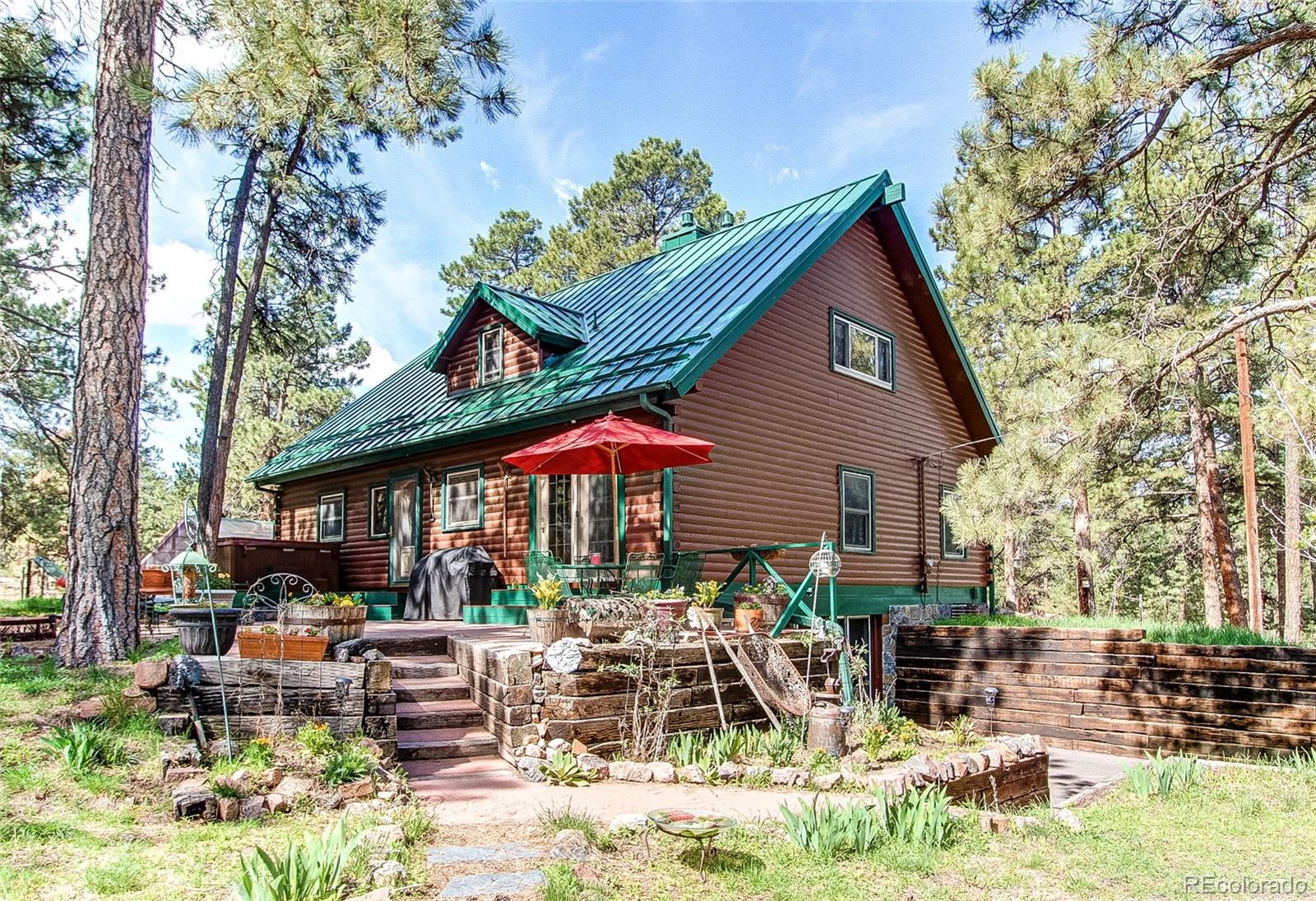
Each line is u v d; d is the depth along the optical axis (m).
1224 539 20.48
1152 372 10.10
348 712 6.30
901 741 8.59
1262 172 9.89
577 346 13.90
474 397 14.79
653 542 11.26
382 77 10.88
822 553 9.57
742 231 16.19
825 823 5.05
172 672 6.18
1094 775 10.55
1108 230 20.30
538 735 6.90
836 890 4.43
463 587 13.18
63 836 4.44
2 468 24.30
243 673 6.25
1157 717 11.81
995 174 9.75
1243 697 11.16
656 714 7.42
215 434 15.44
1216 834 6.23
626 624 7.67
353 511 17.69
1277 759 10.13
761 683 8.08
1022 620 15.97
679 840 5.04
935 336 17.73
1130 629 12.38
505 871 4.36
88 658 7.98
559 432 12.62
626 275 17.00
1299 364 12.06
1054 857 5.34
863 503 15.30
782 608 9.91
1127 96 8.53
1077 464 9.80
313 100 10.95
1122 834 6.09
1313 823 6.54
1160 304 11.98
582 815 5.38
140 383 8.73
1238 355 14.97
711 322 12.00
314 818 5.01
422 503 15.49
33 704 6.46
